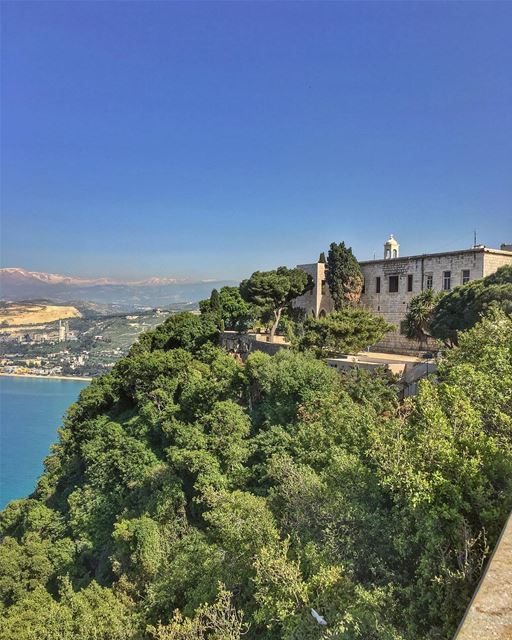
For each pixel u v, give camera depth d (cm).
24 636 2459
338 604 1204
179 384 4647
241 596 1766
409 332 5300
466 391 1485
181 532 2956
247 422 3344
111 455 4369
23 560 4062
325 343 4638
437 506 1052
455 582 943
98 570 3672
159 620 2212
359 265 6819
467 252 5322
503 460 1127
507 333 2048
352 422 2158
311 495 1750
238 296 7275
